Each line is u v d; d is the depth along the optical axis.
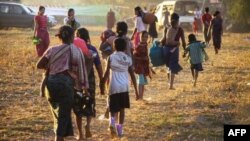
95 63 17.95
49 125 20.06
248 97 25.83
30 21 78.00
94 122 20.80
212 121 20.97
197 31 77.62
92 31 81.88
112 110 18.02
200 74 35.00
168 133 19.17
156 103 24.62
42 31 39.03
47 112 22.31
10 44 52.47
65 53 15.79
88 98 17.19
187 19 85.50
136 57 24.69
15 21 77.62
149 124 20.36
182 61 41.88
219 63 41.47
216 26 48.19
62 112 15.52
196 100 25.14
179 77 33.91
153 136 18.77
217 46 48.34
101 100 25.27
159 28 85.00
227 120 21.14
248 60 43.66
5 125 19.84
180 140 18.39
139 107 23.64
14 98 25.17
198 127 20.05
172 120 20.97
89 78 17.70
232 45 60.59
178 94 26.94
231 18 95.12
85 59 17.28
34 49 46.81
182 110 22.95
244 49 55.22
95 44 54.75
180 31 28.52
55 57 15.70
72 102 15.79
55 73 15.66
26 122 20.41
